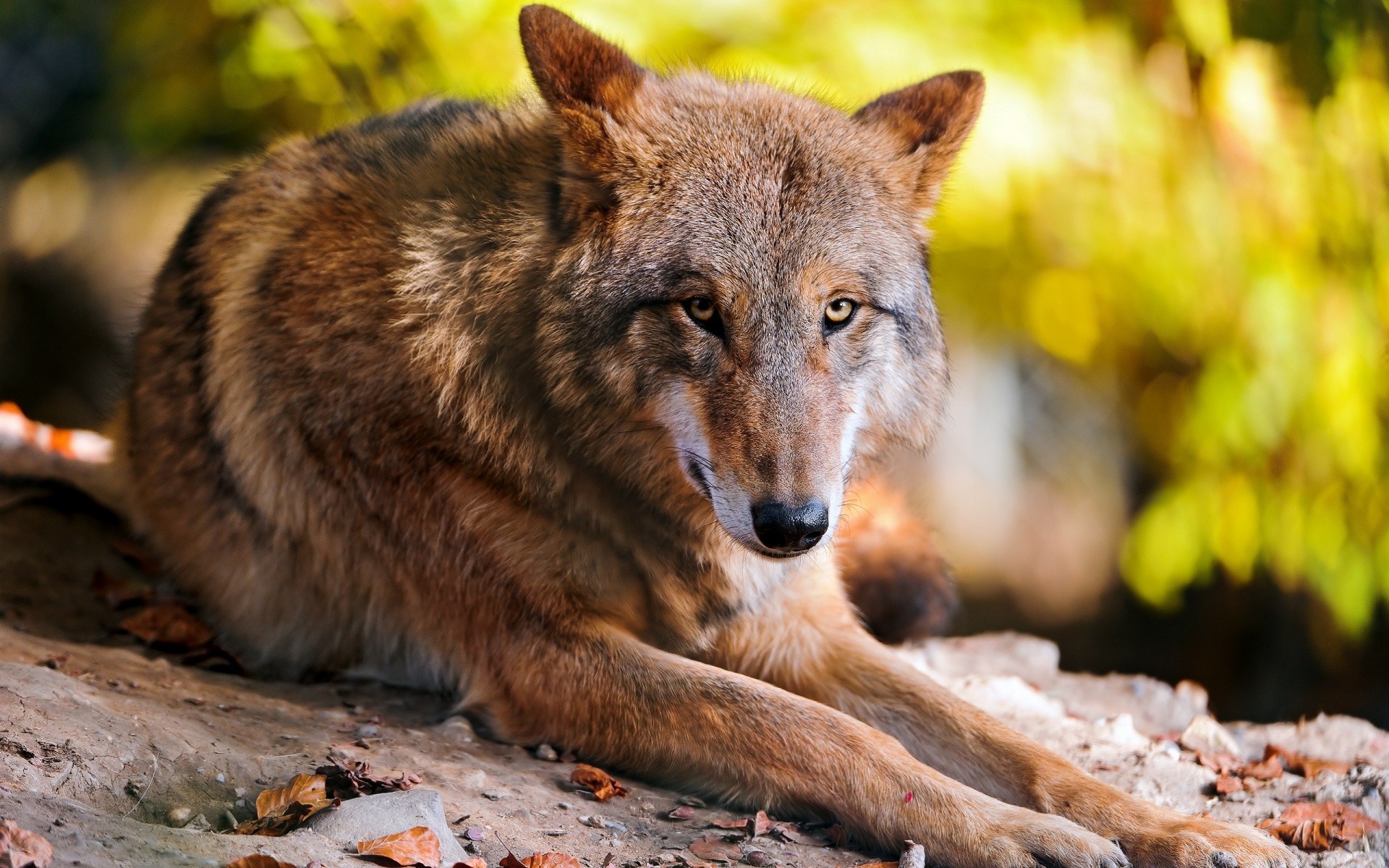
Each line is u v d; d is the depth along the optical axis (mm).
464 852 5562
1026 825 6051
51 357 24234
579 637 7266
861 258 6992
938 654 10500
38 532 9547
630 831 6301
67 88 22172
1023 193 13219
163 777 5875
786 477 6441
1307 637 17203
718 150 6973
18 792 5016
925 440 7945
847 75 12820
